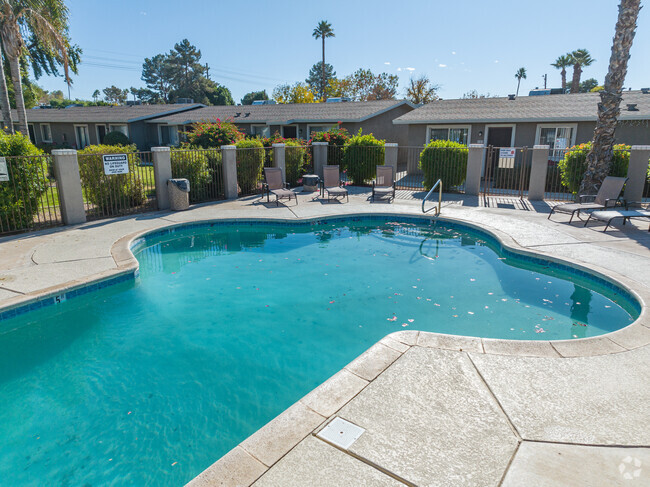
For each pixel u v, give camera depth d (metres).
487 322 5.26
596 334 4.89
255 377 4.21
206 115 27.53
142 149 29.19
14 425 3.55
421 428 2.86
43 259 6.72
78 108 33.16
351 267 7.37
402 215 10.44
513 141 17.05
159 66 72.56
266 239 9.14
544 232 8.44
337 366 4.41
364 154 15.25
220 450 3.26
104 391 4.01
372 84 47.81
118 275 6.20
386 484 2.38
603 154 10.71
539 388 3.31
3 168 7.96
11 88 28.67
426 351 3.90
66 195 8.92
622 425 2.87
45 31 15.43
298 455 2.61
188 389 4.02
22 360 4.54
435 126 18.38
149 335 5.05
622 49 10.02
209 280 6.79
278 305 5.86
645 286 5.43
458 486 2.36
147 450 3.26
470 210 10.84
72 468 3.08
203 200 12.33
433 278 6.82
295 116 23.30
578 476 2.42
